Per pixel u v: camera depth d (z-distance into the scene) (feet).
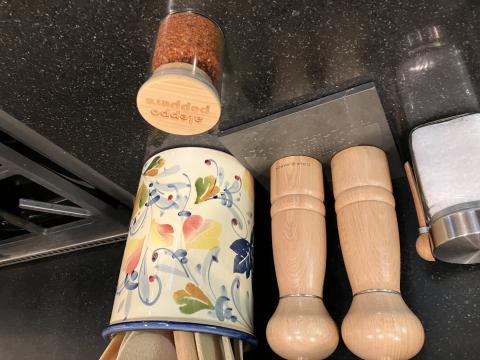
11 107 1.90
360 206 1.69
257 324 1.96
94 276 2.72
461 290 1.69
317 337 1.52
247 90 1.74
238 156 1.97
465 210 1.54
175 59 1.45
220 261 1.77
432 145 1.71
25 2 1.49
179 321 1.60
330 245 1.96
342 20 1.49
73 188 2.40
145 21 1.55
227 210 1.88
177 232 1.78
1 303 2.94
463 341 1.60
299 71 1.66
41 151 2.17
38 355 2.60
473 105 1.77
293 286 1.66
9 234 2.80
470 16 1.45
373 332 1.45
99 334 2.48
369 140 1.86
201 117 1.45
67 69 1.71
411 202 1.93
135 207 1.98
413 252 1.83
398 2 1.43
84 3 1.49
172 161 1.97
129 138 2.05
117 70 1.71
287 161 1.92
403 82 1.69
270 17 1.50
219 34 1.56
